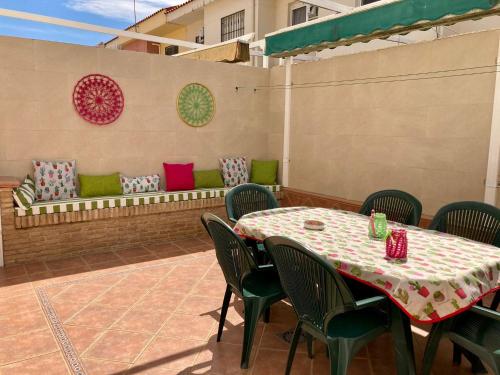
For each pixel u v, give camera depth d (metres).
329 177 6.27
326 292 2.26
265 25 9.22
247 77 6.97
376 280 2.30
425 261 2.45
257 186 4.39
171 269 4.71
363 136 5.72
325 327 2.31
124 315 3.56
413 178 5.19
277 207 4.38
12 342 3.11
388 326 2.42
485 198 4.45
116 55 5.66
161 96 6.11
